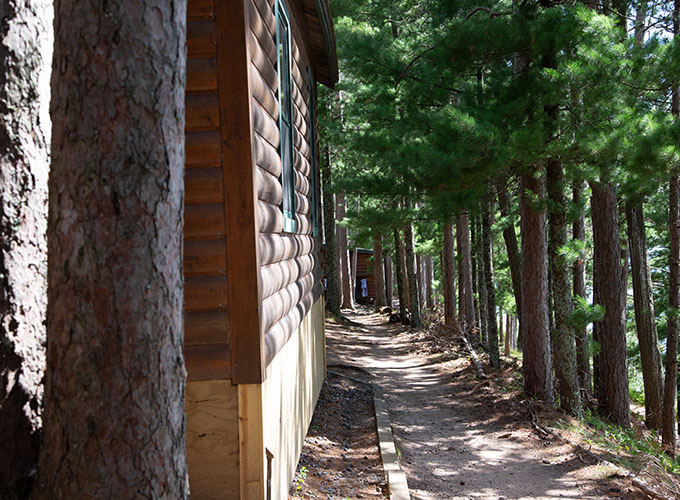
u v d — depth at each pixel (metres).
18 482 2.35
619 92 7.72
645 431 12.58
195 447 3.78
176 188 2.11
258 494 3.76
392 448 6.95
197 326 3.75
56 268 2.01
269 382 4.16
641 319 14.07
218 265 3.75
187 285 3.74
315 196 8.95
